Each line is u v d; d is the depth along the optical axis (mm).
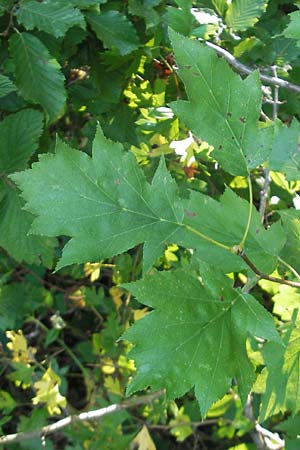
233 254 388
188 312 356
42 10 599
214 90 394
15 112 652
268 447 795
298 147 423
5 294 850
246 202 393
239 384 359
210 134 397
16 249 612
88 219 376
